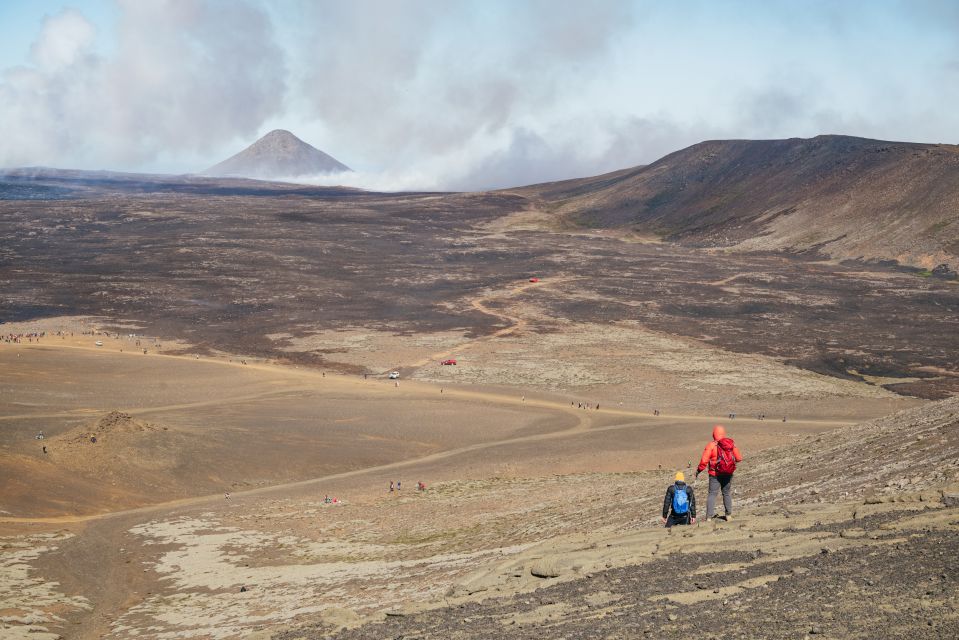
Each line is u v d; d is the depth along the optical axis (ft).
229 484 233.55
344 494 214.48
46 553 143.54
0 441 237.25
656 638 37.52
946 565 37.91
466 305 640.17
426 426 311.47
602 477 207.21
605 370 435.94
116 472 226.58
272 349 485.56
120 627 95.20
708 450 61.26
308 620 69.87
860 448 87.61
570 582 53.83
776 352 494.59
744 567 46.96
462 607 55.21
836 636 32.63
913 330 568.00
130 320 548.31
